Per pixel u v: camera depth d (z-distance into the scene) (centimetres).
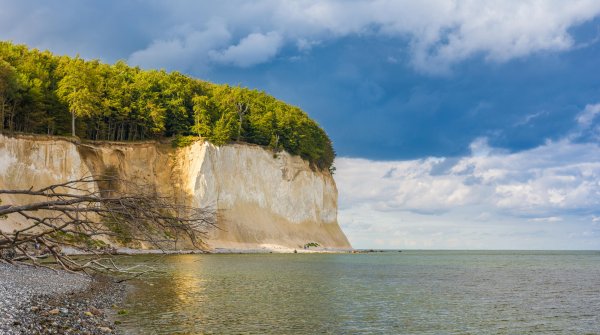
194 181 9362
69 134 8406
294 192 11788
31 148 7319
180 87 10325
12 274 2583
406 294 3494
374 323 2278
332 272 5375
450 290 3872
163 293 2952
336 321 2294
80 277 3164
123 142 8988
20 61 8456
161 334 1811
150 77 9975
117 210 1903
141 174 9006
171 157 9650
